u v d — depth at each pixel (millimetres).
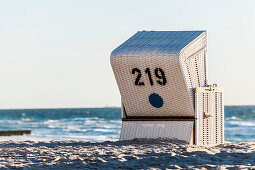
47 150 12000
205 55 14539
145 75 13641
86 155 10477
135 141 13719
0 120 81438
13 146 13617
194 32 14391
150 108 14117
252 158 9641
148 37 14484
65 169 8664
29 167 8938
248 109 115938
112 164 9078
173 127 13828
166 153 10258
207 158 9719
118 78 14102
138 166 8789
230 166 8672
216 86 14484
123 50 13859
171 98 13664
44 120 76875
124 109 14695
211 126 14172
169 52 13055
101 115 96062
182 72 13062
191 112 13672
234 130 43594
